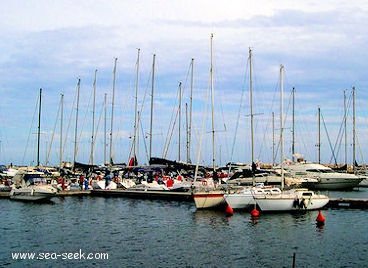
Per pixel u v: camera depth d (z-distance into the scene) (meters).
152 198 51.41
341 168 77.12
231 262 23.47
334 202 43.31
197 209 40.56
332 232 30.83
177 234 30.34
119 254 25.06
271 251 25.64
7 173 74.50
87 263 23.36
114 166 67.19
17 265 23.06
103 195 54.69
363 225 33.41
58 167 77.19
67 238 29.16
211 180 45.94
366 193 60.25
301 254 25.03
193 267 22.62
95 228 32.75
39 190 47.75
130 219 36.84
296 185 45.97
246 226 33.03
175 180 54.75
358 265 22.98
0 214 39.50
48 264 23.23
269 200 38.41
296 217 36.84
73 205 46.09
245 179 55.09
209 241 28.12
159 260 23.81
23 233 30.78
